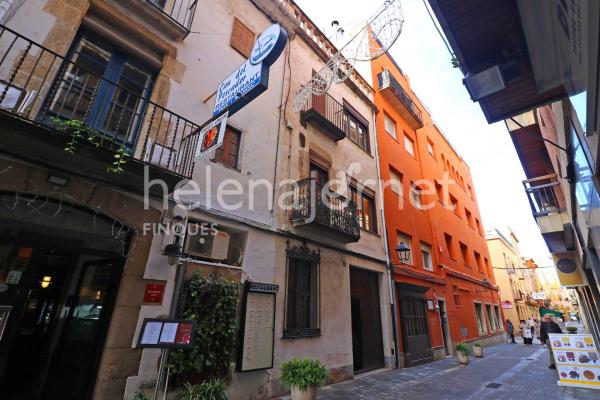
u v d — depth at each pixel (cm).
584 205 464
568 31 263
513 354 1416
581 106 288
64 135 379
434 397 652
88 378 430
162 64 614
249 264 653
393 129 1509
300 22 1073
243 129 737
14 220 420
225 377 541
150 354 472
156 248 515
